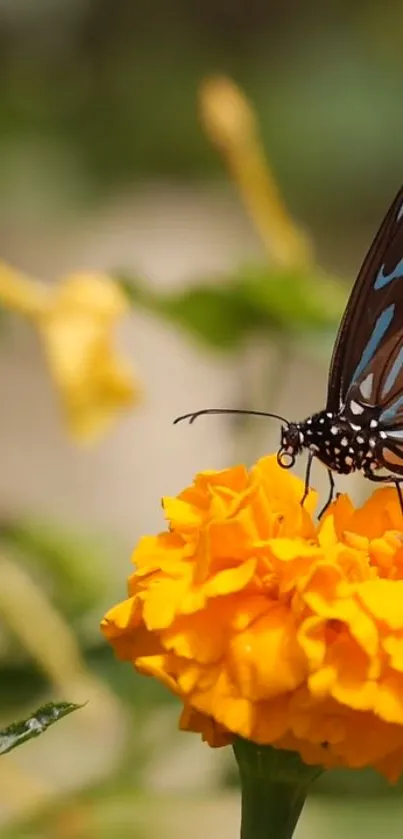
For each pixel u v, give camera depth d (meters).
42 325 0.68
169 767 0.67
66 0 1.45
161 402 1.25
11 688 0.66
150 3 1.49
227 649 0.53
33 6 1.43
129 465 1.25
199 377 1.27
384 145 1.48
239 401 0.71
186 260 1.41
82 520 0.75
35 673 0.66
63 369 0.68
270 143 1.46
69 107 1.39
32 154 1.33
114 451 1.27
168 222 1.48
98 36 1.47
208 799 0.65
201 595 0.53
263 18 1.55
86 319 0.68
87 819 0.63
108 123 1.40
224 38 1.53
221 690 0.53
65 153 1.35
